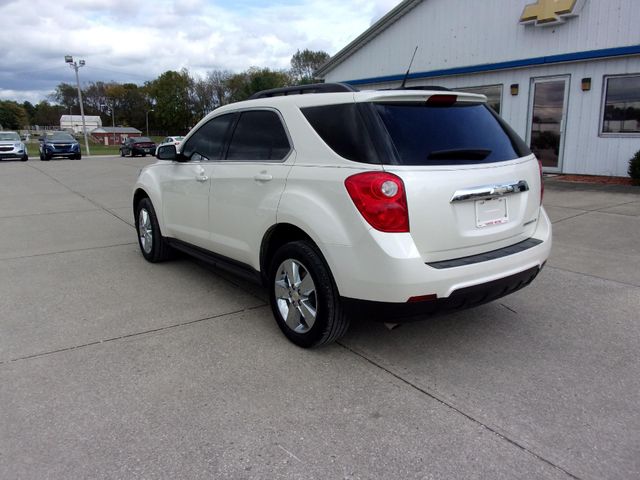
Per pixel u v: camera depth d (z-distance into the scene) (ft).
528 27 42.27
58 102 416.87
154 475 7.91
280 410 9.64
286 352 12.04
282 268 12.41
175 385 10.55
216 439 8.79
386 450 8.48
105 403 9.88
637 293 15.84
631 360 11.56
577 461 8.16
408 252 9.80
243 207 13.35
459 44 47.85
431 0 49.49
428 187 10.05
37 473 7.95
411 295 9.92
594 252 20.34
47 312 14.67
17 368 11.29
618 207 28.86
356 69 59.52
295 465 8.14
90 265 19.65
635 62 36.78
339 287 10.71
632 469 7.97
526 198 12.05
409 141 10.48
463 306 10.84
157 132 343.87
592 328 13.32
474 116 11.95
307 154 11.58
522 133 44.50
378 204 9.84
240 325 13.64
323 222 10.74
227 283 17.26
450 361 11.58
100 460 8.25
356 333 13.10
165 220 17.97
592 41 38.58
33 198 39.32
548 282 16.96
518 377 10.84
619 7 36.76
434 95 11.18
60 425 9.18
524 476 7.84
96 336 12.99
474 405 9.78
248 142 13.74
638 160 35.88
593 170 40.45
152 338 12.85
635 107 37.50
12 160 97.71
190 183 15.88
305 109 11.96
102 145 255.29
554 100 41.98
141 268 19.19
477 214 10.88
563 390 10.30
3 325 13.73
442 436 8.83
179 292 16.37
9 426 9.14
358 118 10.71
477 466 8.07
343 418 9.39
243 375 10.96
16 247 22.86
